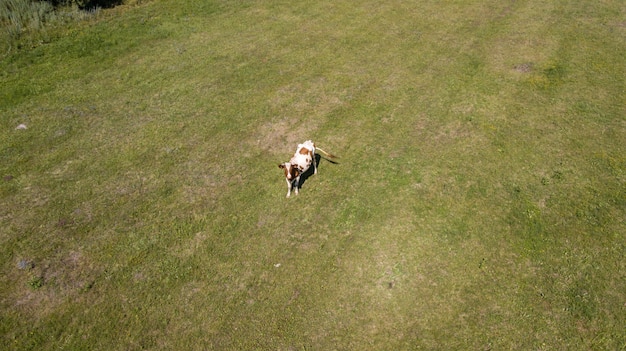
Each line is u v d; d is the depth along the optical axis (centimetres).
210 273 1112
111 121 1636
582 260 1123
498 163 1426
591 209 1259
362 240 1184
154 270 1116
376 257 1141
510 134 1552
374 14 2473
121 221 1244
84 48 2084
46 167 1425
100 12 2428
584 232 1193
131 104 1730
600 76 1869
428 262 1126
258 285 1087
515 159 1442
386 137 1549
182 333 991
